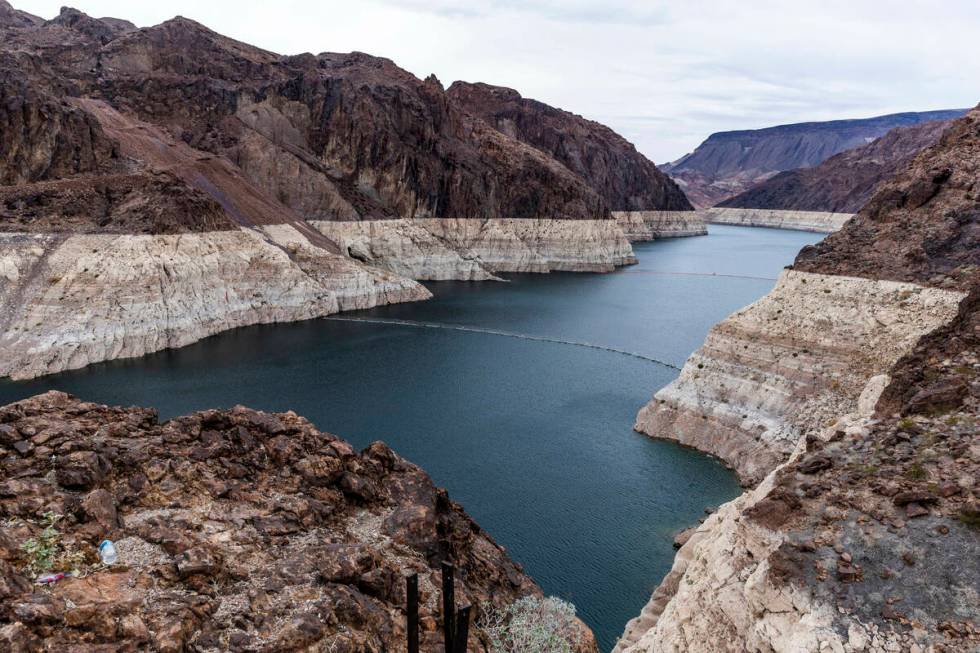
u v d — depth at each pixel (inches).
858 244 2261.3
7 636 491.8
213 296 3941.9
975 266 1909.4
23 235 3395.7
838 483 739.4
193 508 759.7
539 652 781.9
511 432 2397.9
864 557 632.4
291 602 639.1
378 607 694.5
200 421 894.4
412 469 996.6
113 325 3299.7
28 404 844.6
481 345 3796.8
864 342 2007.9
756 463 2036.2
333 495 867.4
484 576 930.7
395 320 4473.4
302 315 4407.0
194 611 592.4
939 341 1107.3
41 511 670.5
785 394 2114.9
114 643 534.6
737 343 2311.8
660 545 1656.0
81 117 4352.9
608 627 1341.0
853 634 573.9
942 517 650.2
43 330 3107.8
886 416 921.5
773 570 644.1
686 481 2012.8
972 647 540.4
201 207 4136.3
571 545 1640.0
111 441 810.2
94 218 3703.3
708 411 2282.2
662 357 3575.3
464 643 631.2
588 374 3218.5
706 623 718.5
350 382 2992.1
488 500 1862.7
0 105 4050.2
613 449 2252.7
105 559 632.4
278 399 2709.2
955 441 752.3
